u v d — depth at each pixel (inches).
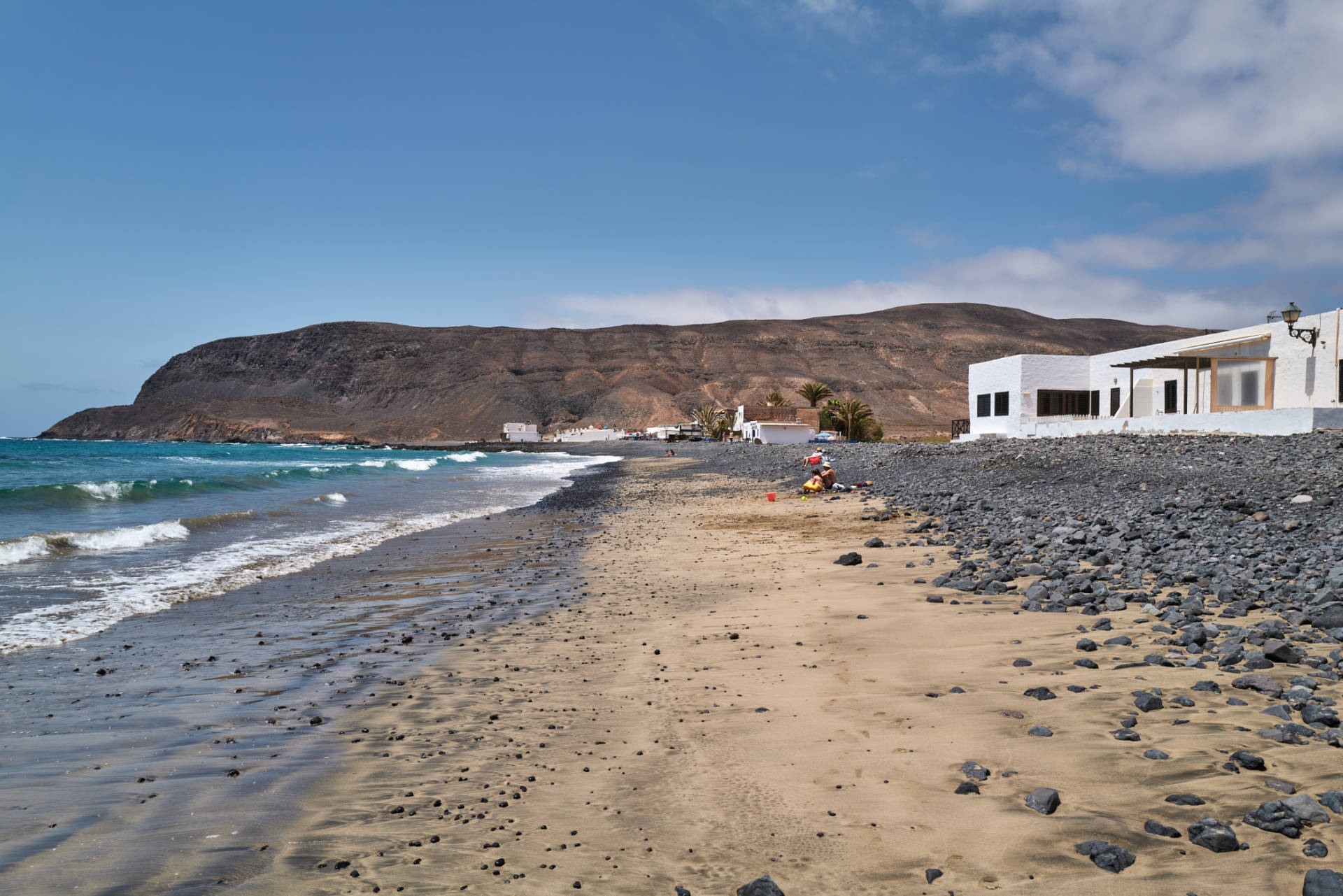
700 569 471.2
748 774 164.6
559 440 6505.9
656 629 317.7
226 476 1690.5
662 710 213.2
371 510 909.2
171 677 260.7
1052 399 1505.9
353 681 254.5
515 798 159.6
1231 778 140.7
